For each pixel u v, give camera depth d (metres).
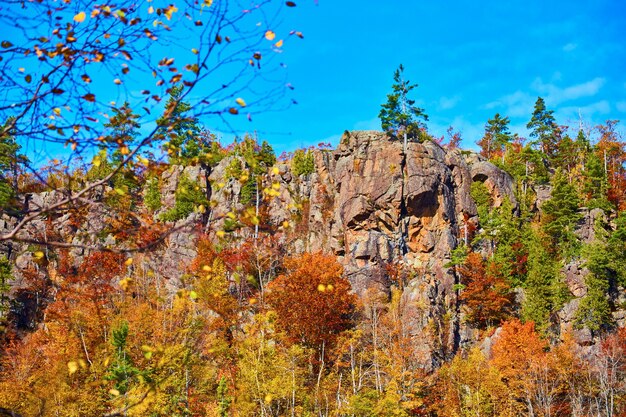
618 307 54.41
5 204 5.89
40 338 48.75
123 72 5.93
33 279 57.59
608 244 57.75
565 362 45.94
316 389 42.69
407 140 71.12
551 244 63.16
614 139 96.12
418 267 62.28
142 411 30.73
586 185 73.38
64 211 6.28
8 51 5.75
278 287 54.41
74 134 5.84
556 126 95.94
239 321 50.34
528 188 75.44
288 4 5.64
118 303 47.12
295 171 74.44
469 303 57.91
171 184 66.12
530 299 55.53
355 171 68.00
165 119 5.89
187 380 38.56
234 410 38.25
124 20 5.88
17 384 38.31
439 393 46.69
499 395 44.81
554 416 43.59
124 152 5.99
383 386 47.47
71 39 5.82
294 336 50.38
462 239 65.81
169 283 50.56
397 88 72.44
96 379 37.75
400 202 64.62
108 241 40.59
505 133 104.12
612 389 43.66
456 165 70.06
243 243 60.16
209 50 5.70
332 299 52.12
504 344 48.34
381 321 53.75
